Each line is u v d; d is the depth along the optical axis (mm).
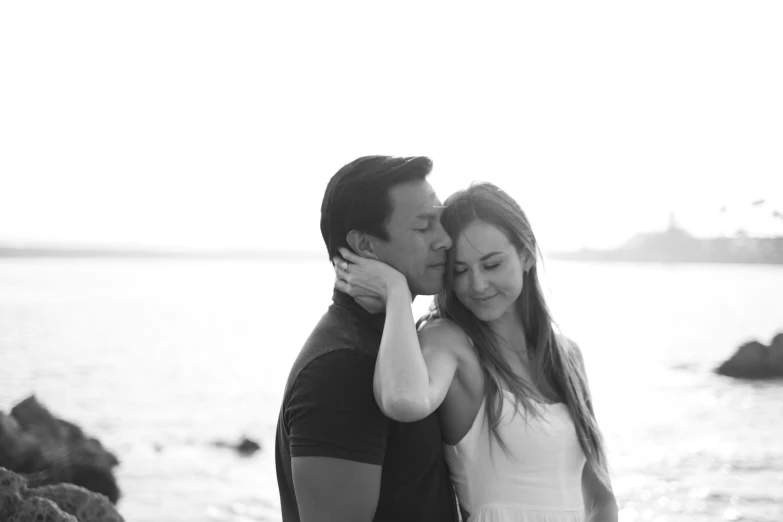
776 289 51875
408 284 2424
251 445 12281
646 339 26688
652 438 12453
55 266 125125
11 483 4273
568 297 44875
